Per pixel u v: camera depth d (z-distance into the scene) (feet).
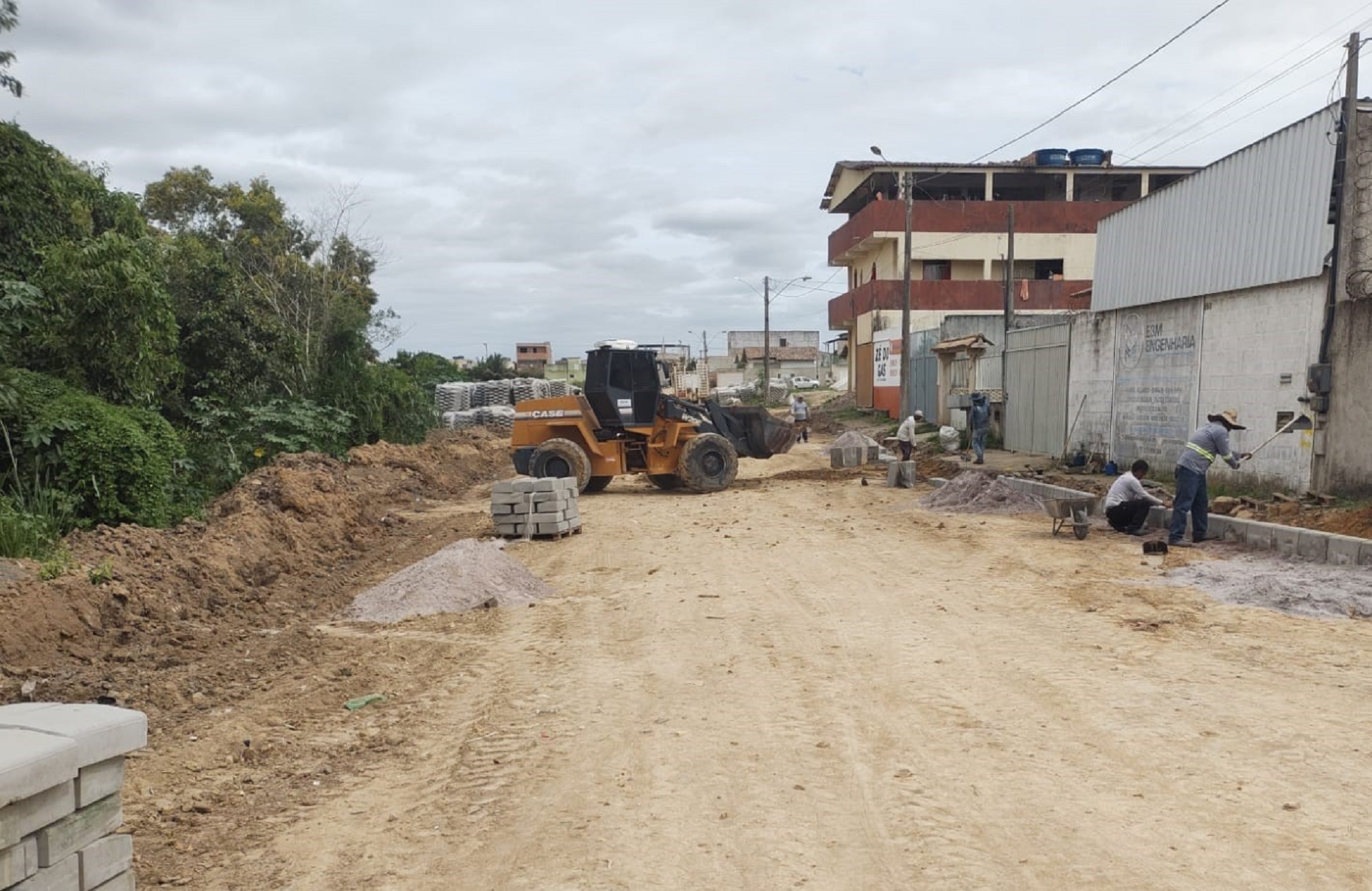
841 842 14.28
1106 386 63.16
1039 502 50.78
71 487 36.47
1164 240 55.77
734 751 18.08
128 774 17.37
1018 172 136.67
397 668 24.57
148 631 27.04
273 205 129.90
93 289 43.34
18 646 23.57
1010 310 95.35
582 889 13.12
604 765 17.62
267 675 24.03
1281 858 13.37
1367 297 40.32
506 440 111.65
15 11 44.91
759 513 52.49
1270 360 45.93
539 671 23.86
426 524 51.78
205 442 59.16
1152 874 13.03
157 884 13.65
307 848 14.73
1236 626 26.30
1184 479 38.24
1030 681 21.83
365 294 113.91
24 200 47.09
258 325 69.56
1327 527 36.24
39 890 9.92
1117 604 29.17
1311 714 19.17
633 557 39.68
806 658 24.18
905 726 19.20
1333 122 41.45
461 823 15.46
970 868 13.35
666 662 24.18
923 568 35.76
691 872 13.51
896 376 128.26
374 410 78.23
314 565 39.11
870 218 133.28
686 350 76.23
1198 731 18.39
